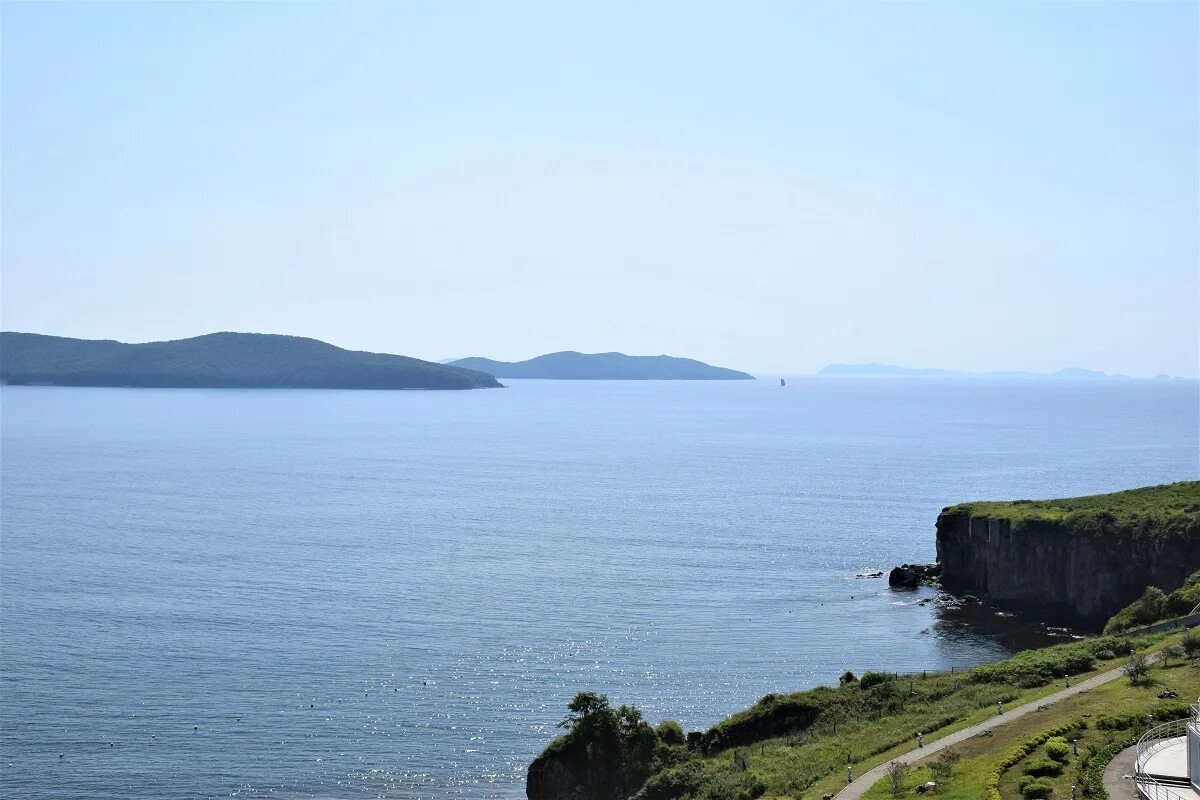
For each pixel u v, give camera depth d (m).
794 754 68.69
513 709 92.94
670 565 152.25
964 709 72.25
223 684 98.06
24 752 82.75
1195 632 79.00
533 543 169.00
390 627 117.19
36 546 161.50
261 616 121.00
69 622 117.25
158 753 83.12
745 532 180.50
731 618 123.62
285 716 90.69
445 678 100.50
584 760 74.88
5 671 100.38
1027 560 132.38
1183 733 56.44
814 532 180.50
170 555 155.62
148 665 103.00
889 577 145.00
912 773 56.88
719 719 91.25
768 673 103.69
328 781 79.06
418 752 84.06
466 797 76.62
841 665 107.00
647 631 117.19
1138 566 122.81
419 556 157.00
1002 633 121.12
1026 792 49.72
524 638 113.69
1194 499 132.38
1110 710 63.19
